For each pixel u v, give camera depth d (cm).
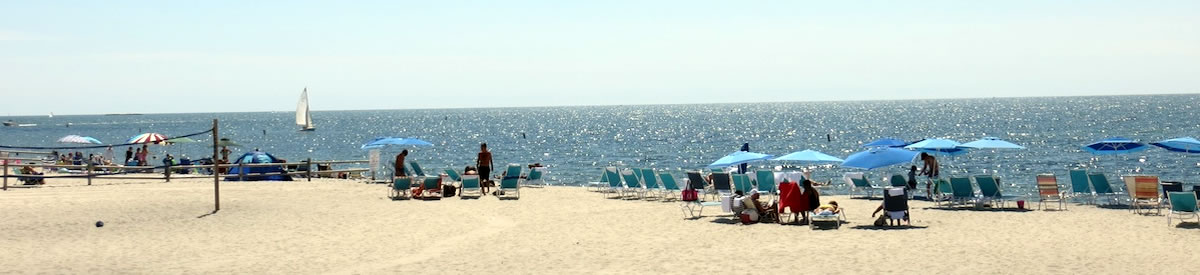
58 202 1925
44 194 2106
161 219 1678
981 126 9869
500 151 6394
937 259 1177
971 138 7512
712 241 1369
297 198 2048
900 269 1114
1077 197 1997
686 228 1513
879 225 1502
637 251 1288
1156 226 1459
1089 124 9462
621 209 1808
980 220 1566
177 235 1486
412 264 1209
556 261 1218
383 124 15888
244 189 2283
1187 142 2005
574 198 2041
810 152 1984
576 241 1391
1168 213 1478
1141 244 1280
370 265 1205
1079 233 1395
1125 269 1091
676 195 2123
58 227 1568
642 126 11981
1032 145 5766
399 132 11375
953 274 1079
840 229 1473
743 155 2044
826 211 1491
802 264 1161
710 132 9494
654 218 1652
